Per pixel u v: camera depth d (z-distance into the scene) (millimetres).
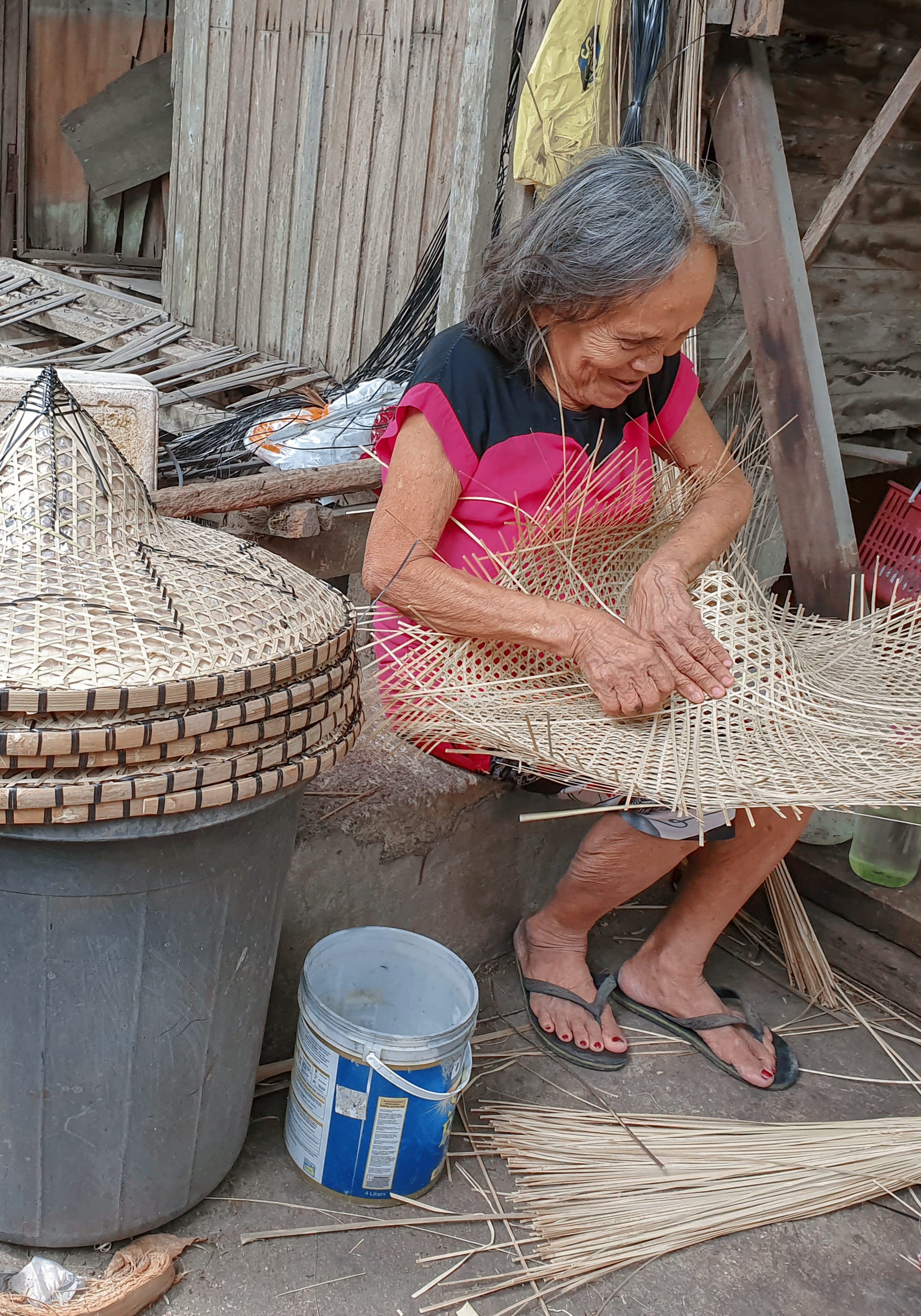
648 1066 2066
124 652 1137
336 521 2762
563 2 2463
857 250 3387
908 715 1730
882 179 3320
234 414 3582
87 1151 1396
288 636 1283
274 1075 1908
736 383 2742
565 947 2125
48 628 1133
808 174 3080
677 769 1522
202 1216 1616
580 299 1521
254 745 1229
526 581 1740
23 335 5012
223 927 1357
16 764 1090
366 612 1638
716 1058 2080
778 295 2430
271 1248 1582
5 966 1257
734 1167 1795
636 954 2234
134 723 1117
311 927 1959
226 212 4703
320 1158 1663
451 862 2146
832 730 1657
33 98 5766
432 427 1636
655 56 2336
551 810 2240
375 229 4051
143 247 6102
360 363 4215
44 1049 1307
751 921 2561
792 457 2500
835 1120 1992
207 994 1383
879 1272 1684
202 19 4605
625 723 1646
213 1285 1507
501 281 1625
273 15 4281
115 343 4688
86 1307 1368
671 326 1549
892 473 4012
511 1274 1589
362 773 2021
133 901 1249
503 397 1682
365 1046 1564
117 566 1261
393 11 3824
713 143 2484
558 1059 2057
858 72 3018
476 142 2912
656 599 1639
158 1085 1394
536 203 2820
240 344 4758
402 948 1857
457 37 3613
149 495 1409
